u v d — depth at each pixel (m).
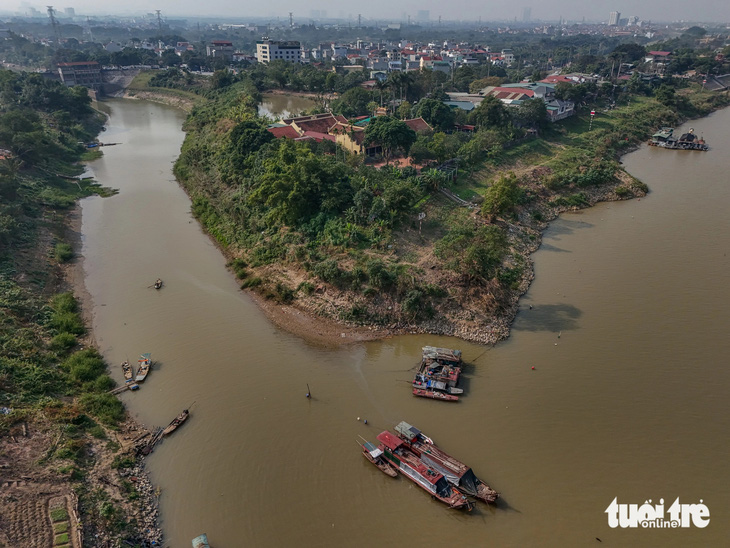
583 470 49.56
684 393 59.06
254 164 112.69
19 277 80.81
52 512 42.78
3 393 54.28
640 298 77.50
